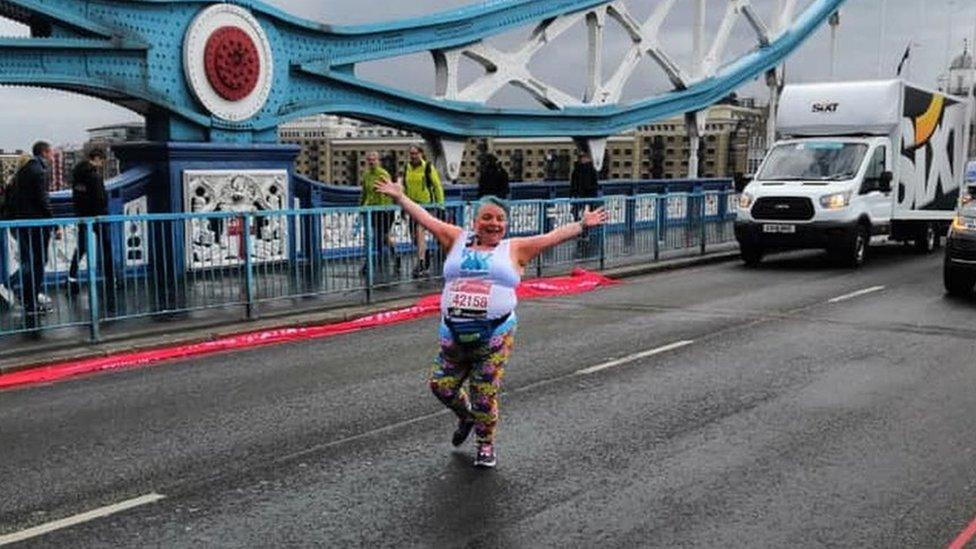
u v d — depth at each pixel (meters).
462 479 5.31
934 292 13.26
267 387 7.59
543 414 6.67
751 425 6.39
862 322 10.65
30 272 9.12
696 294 13.12
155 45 12.89
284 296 11.10
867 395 7.22
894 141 17.52
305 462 5.63
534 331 10.09
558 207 15.08
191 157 13.26
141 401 7.14
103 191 11.13
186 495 5.07
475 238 5.48
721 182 27.56
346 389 7.50
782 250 18.84
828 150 17.17
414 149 13.54
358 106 16.45
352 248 11.89
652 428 6.32
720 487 5.16
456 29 18.53
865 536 4.48
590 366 8.27
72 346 8.93
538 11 20.58
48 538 4.49
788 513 4.78
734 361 8.50
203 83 13.44
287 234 11.09
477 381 5.43
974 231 12.33
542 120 20.81
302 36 15.22
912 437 6.09
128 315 9.74
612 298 12.75
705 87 25.91
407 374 8.05
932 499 4.96
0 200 11.98
